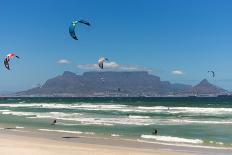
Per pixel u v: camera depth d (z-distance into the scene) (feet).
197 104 306.35
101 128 108.17
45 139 81.56
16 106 304.09
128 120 135.74
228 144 75.87
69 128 108.68
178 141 79.77
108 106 262.06
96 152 61.00
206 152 65.46
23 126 116.06
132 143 76.33
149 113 179.22
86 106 266.36
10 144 70.38
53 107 265.75
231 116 153.79
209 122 125.70
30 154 58.23
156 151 65.05
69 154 58.34
